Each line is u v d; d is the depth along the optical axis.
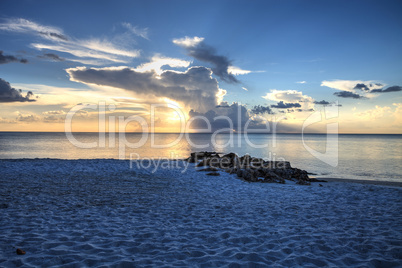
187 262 3.57
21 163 14.95
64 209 6.25
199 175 13.21
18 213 5.75
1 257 3.50
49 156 28.20
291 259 3.71
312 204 7.45
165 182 10.98
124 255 3.73
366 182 13.59
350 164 24.41
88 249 3.92
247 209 6.80
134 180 11.18
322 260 3.71
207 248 4.11
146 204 7.09
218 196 8.51
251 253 3.88
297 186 10.82
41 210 6.09
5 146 46.62
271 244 4.31
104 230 4.83
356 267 3.53
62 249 3.85
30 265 3.30
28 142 63.06
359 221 5.73
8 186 8.81
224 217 6.00
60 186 9.20
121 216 5.85
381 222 5.64
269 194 8.98
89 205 6.75
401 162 26.09
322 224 5.52
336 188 10.38
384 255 3.94
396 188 10.55
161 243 4.28
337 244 4.36
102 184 9.96
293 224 5.51
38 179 10.46
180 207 6.87
